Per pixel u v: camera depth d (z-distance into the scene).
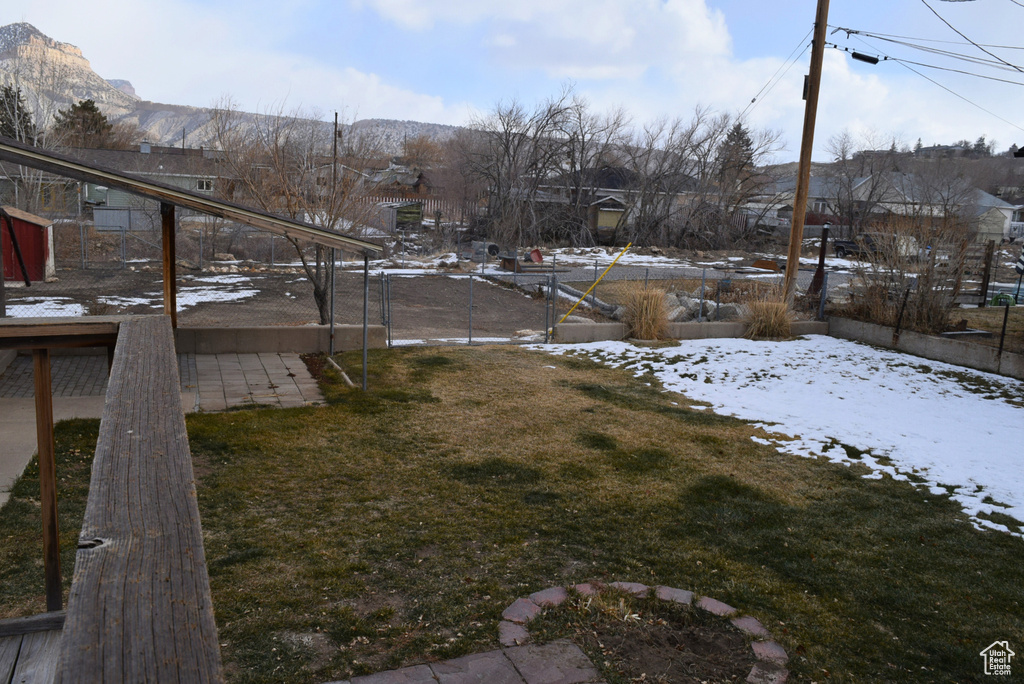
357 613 4.23
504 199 41.72
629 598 4.49
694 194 47.72
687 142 45.78
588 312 19.55
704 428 9.12
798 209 16.30
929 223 15.88
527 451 7.76
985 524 6.27
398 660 3.74
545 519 5.91
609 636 4.07
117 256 27.88
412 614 4.25
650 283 24.97
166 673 1.14
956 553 5.63
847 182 55.34
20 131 29.92
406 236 39.34
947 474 7.60
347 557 5.00
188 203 8.81
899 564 5.38
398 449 7.59
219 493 6.07
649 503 6.40
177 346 11.50
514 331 16.92
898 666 3.95
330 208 14.77
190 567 1.43
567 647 3.93
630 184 47.62
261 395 9.37
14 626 3.17
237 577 4.59
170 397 2.42
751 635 4.14
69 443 6.79
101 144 50.97
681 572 5.04
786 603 4.65
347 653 3.79
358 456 7.29
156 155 44.41
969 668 3.96
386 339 13.32
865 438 8.82
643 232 45.88
